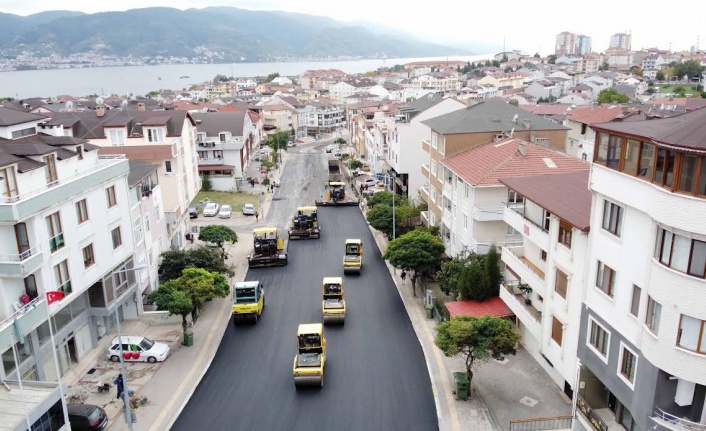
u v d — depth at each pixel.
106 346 36.88
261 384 32.44
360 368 34.09
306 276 51.81
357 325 40.50
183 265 44.97
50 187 30.80
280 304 45.06
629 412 23.38
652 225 20.25
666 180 19.42
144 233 43.06
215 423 28.56
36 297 28.78
